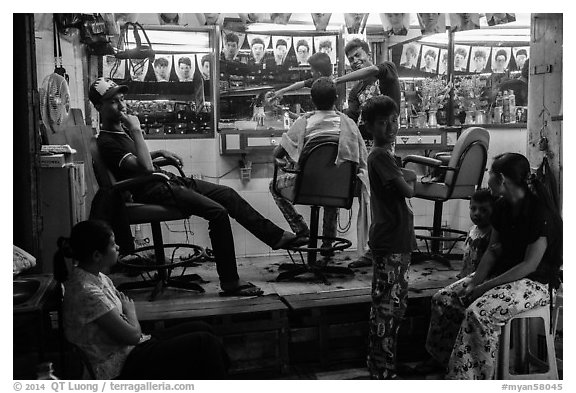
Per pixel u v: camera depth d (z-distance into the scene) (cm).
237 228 482
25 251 314
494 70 516
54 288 268
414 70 526
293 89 474
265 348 304
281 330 304
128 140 351
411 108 527
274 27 488
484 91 523
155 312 299
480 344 259
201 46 477
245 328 300
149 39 468
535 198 268
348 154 346
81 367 281
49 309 270
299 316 325
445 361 297
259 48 488
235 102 486
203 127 483
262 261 461
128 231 327
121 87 342
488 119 520
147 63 470
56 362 282
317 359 324
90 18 421
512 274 265
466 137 390
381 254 275
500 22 452
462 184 402
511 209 275
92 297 231
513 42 504
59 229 358
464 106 529
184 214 339
